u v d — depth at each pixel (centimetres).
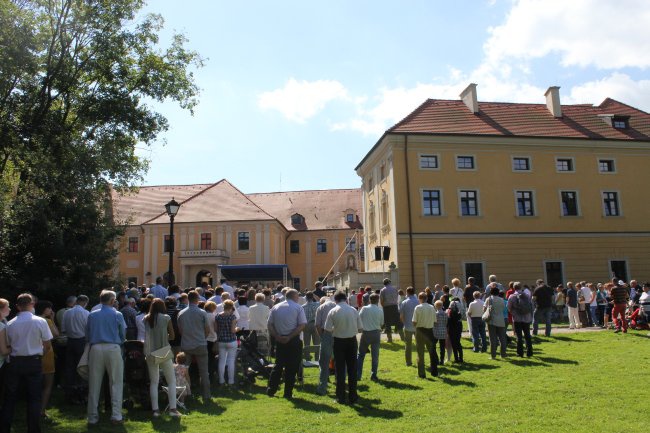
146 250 5609
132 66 2291
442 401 1032
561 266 3378
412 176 3309
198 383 1216
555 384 1150
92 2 2048
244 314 1351
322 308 1152
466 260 3272
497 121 3616
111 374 884
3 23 1791
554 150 3503
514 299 1524
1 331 796
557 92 3819
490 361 1459
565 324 2342
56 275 1413
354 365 1037
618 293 1962
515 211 3375
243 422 887
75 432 837
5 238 1341
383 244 3556
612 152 3572
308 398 1069
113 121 2189
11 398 789
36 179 1509
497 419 891
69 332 1057
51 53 1973
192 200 5862
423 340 1273
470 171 3372
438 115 3597
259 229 5550
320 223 6462
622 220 3509
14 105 1878
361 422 886
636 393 1056
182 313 1062
